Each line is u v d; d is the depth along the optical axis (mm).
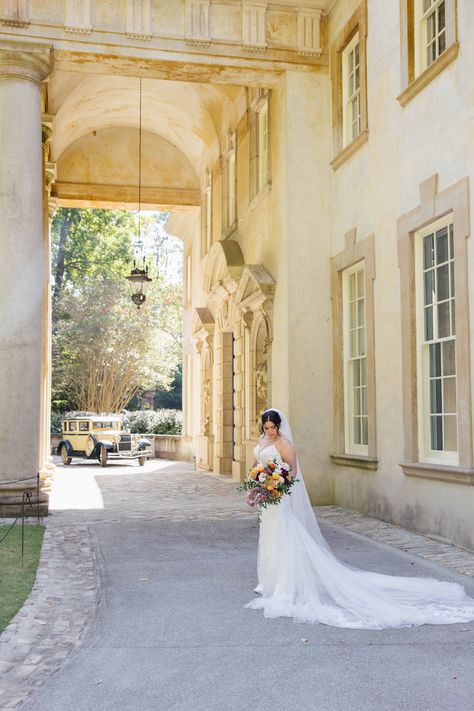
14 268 12773
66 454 29547
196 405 27578
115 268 44281
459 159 9727
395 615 6145
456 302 9523
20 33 13266
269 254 15883
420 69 11141
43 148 17156
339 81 14359
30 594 7207
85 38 13586
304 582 6840
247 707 4332
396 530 10977
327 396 14344
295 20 14742
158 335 43000
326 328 14484
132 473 23656
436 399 10609
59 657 5367
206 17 14234
